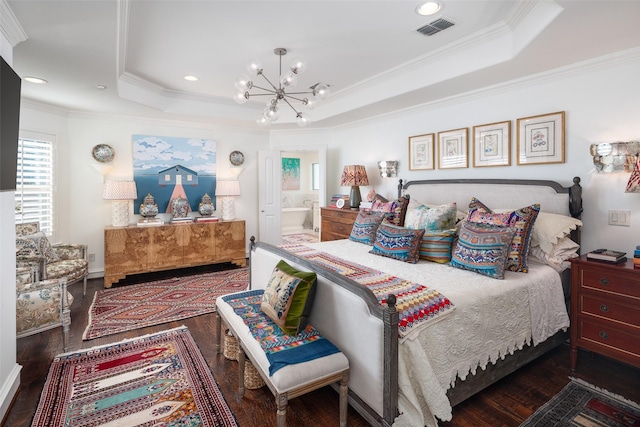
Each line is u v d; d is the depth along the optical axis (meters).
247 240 5.82
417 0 2.23
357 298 1.79
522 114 3.11
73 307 3.57
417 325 1.71
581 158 2.73
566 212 2.73
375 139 4.82
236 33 2.71
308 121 3.21
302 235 8.45
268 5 2.29
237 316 2.21
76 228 4.49
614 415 1.93
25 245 3.21
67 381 2.23
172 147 5.10
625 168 2.45
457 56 3.00
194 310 3.49
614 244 2.57
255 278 3.13
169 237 4.65
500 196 3.18
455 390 1.88
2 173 1.87
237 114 5.00
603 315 2.22
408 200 3.54
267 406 2.01
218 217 5.50
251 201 5.86
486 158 3.40
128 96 3.83
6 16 1.91
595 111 2.64
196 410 1.95
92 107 4.21
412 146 4.21
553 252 2.57
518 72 2.90
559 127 2.84
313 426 1.85
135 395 2.08
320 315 2.10
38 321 2.45
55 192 4.21
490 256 2.31
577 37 2.22
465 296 1.96
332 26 2.59
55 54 2.62
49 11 1.97
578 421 1.88
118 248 4.30
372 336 1.67
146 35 2.73
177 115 4.69
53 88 3.45
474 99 3.50
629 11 1.89
